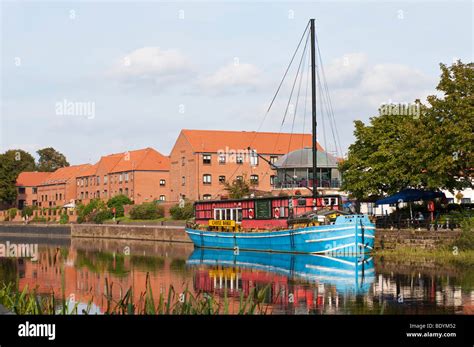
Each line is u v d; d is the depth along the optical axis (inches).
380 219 2012.8
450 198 2516.0
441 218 1775.3
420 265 1509.6
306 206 2047.2
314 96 2065.7
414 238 1752.0
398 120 2108.8
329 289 1154.7
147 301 607.2
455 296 1051.9
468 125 1631.4
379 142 2084.2
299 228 1866.4
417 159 1788.9
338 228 1750.7
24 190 5615.2
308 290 1146.7
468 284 1181.7
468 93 1712.6
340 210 1923.0
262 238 2054.6
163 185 4217.5
